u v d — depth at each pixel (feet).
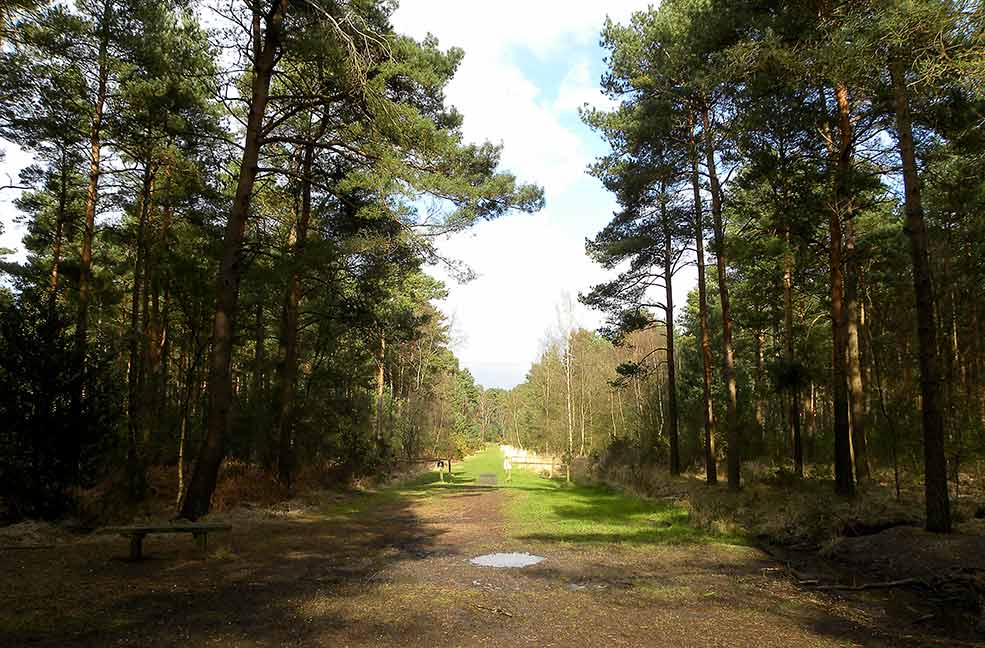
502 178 52.90
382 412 116.57
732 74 39.42
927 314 33.73
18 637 16.37
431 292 130.21
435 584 24.38
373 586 23.85
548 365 149.59
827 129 51.24
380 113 44.50
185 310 43.88
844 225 58.49
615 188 72.43
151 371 59.16
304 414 67.10
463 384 288.30
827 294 83.51
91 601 20.22
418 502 60.85
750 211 58.59
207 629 17.70
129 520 35.83
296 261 42.88
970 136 37.24
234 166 63.05
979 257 60.18
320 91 47.73
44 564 25.25
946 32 24.56
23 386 33.96
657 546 34.35
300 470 64.49
